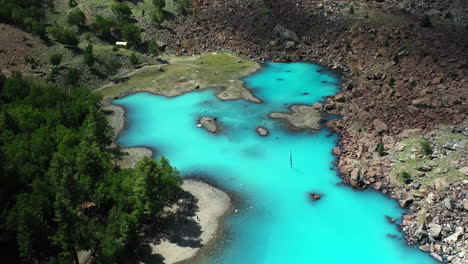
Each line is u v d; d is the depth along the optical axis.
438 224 66.44
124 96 118.56
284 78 130.88
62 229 53.81
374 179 80.44
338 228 70.31
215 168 87.00
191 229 69.62
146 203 65.06
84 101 102.31
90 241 57.16
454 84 106.06
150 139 97.75
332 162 88.81
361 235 68.62
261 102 115.56
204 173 85.38
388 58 128.75
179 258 63.72
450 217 67.19
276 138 97.81
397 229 69.25
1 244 61.66
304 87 124.94
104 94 119.31
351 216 72.94
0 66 115.00
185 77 129.88
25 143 75.38
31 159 72.38
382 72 121.44
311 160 89.56
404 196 75.25
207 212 73.88
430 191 73.19
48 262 54.06
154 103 114.94
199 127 102.69
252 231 69.88
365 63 132.50
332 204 76.00
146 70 133.38
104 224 67.81
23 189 66.75
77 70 124.00
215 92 121.19
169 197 72.94
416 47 127.25
